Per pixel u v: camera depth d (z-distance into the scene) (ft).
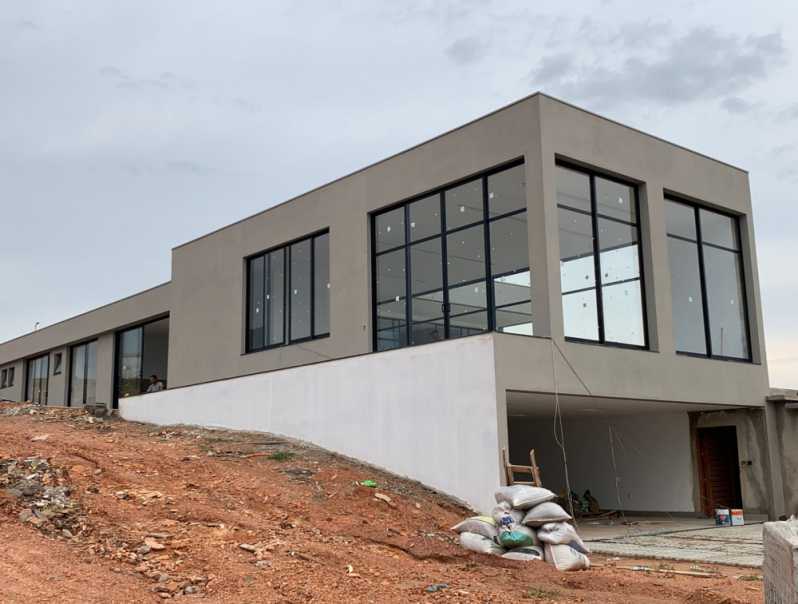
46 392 105.29
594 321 45.11
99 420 58.85
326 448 46.65
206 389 57.82
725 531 44.62
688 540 39.88
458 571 26.05
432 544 29.71
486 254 46.85
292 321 60.23
